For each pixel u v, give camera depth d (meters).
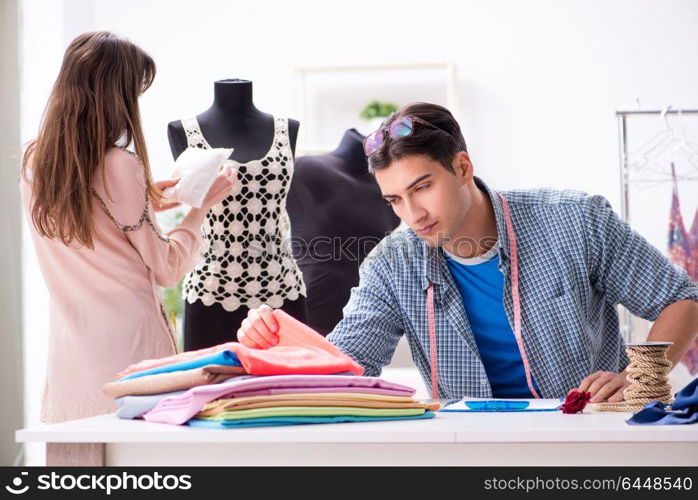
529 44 4.25
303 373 1.12
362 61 4.40
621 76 4.17
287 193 2.61
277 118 2.52
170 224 4.07
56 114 1.87
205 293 2.36
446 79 4.30
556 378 1.52
